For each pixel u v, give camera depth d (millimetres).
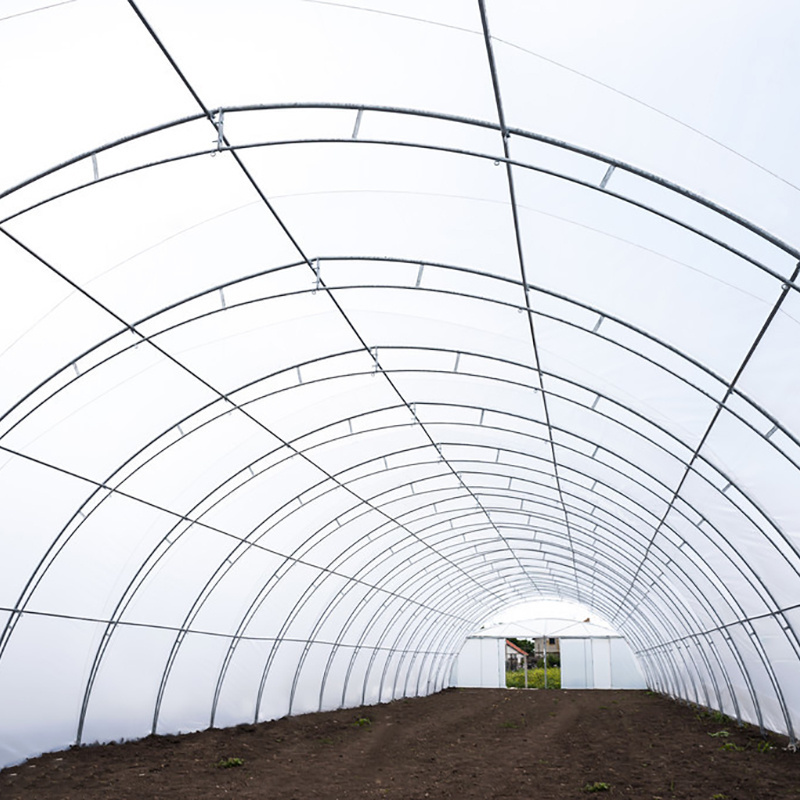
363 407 20422
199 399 17250
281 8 8906
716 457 16016
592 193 10531
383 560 34094
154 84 9859
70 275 12430
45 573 18016
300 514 25094
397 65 9422
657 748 27078
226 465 20188
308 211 12570
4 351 13188
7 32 8867
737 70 7777
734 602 24250
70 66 9398
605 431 18984
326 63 9594
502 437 22438
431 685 57938
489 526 35562
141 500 19031
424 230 12742
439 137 10398
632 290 12219
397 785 19562
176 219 12172
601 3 7766
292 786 18672
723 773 21469
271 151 11133
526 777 21234
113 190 11258
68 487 16969
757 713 28703
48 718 19562
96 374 14766
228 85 9984
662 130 8789
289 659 31391
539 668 103625
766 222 9086
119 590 20594
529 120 9531
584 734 31906
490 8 8281
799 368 11602
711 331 12055
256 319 15414
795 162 8242
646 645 53250
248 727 27594
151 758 20609
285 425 19922
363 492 26359
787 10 7086
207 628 25078
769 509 16281
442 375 18594
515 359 16766
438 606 48844
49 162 10484
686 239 10555
